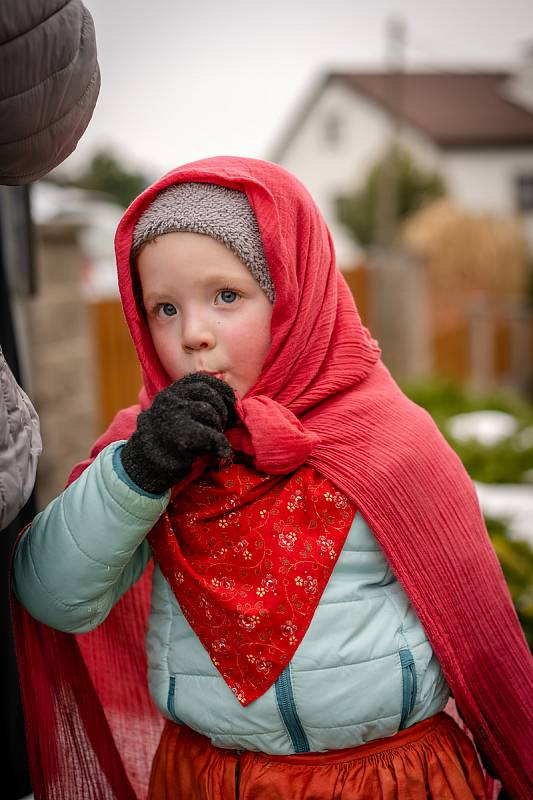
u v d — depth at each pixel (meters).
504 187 29.44
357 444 1.57
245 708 1.51
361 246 28.52
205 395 1.39
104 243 8.32
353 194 29.34
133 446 1.40
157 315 1.59
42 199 7.26
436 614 1.56
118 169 31.70
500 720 1.65
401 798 1.53
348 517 1.54
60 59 1.24
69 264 4.65
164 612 1.62
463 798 1.57
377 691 1.51
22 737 2.19
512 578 2.84
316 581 1.51
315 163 31.22
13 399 1.31
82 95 1.33
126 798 1.77
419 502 1.58
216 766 1.59
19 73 1.20
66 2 1.26
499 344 13.48
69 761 1.69
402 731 1.58
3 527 1.28
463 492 1.65
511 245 17.72
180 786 1.63
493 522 3.39
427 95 31.02
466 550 1.62
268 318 1.54
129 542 1.44
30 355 4.34
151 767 1.75
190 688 1.56
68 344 4.64
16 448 1.29
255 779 1.54
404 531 1.55
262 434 1.47
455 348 12.23
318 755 1.55
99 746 1.72
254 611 1.49
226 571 1.52
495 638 1.64
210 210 1.51
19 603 1.58
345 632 1.51
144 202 1.55
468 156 29.33
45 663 1.63
